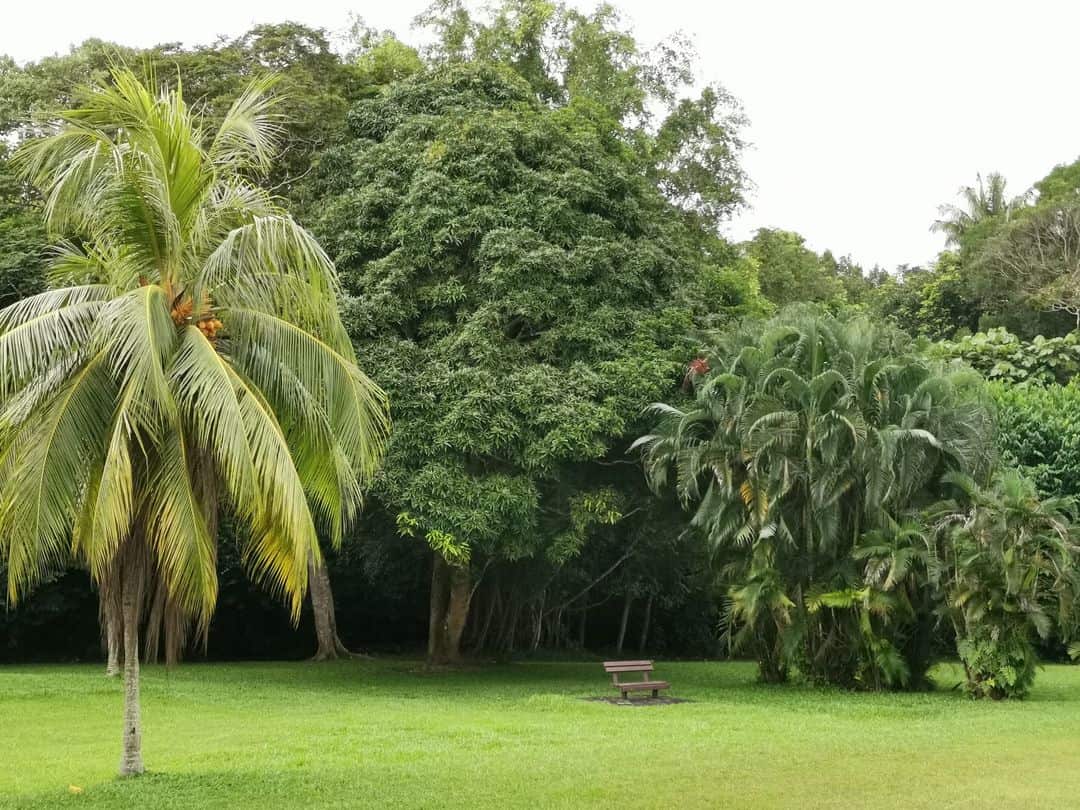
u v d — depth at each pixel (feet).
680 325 73.72
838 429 63.10
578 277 71.61
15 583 32.60
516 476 67.51
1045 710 56.49
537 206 73.51
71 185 34.58
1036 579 61.05
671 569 101.81
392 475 65.16
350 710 55.83
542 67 100.32
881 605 62.80
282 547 34.68
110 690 61.46
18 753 41.88
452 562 66.54
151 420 33.19
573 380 68.69
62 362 33.83
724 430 66.03
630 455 73.67
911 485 64.90
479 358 68.18
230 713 54.19
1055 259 147.43
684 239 84.23
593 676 79.87
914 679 68.69
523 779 34.76
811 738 44.60
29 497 31.50
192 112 79.97
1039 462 97.50
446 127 75.97
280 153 81.92
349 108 85.46
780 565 66.69
